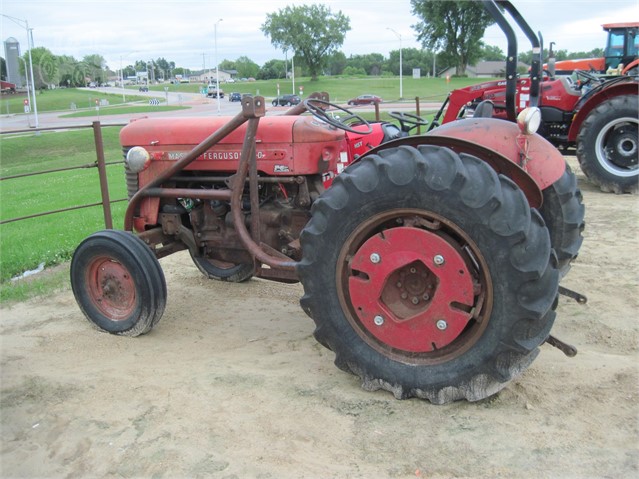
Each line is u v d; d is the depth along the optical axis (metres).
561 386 2.94
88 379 3.26
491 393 2.70
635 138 7.74
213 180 3.88
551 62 10.54
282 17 68.06
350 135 4.15
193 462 2.49
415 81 60.47
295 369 3.29
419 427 2.65
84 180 15.37
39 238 7.26
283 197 3.96
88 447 2.64
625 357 3.26
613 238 5.71
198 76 139.38
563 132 9.08
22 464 2.56
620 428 2.59
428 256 2.70
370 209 2.75
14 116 50.34
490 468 2.37
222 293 4.75
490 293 2.59
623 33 15.06
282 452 2.53
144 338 3.88
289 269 3.51
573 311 3.97
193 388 3.10
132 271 3.77
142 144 4.11
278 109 30.39
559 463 2.38
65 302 4.66
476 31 50.94
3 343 3.85
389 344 2.86
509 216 2.51
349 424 2.70
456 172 2.57
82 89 101.00
